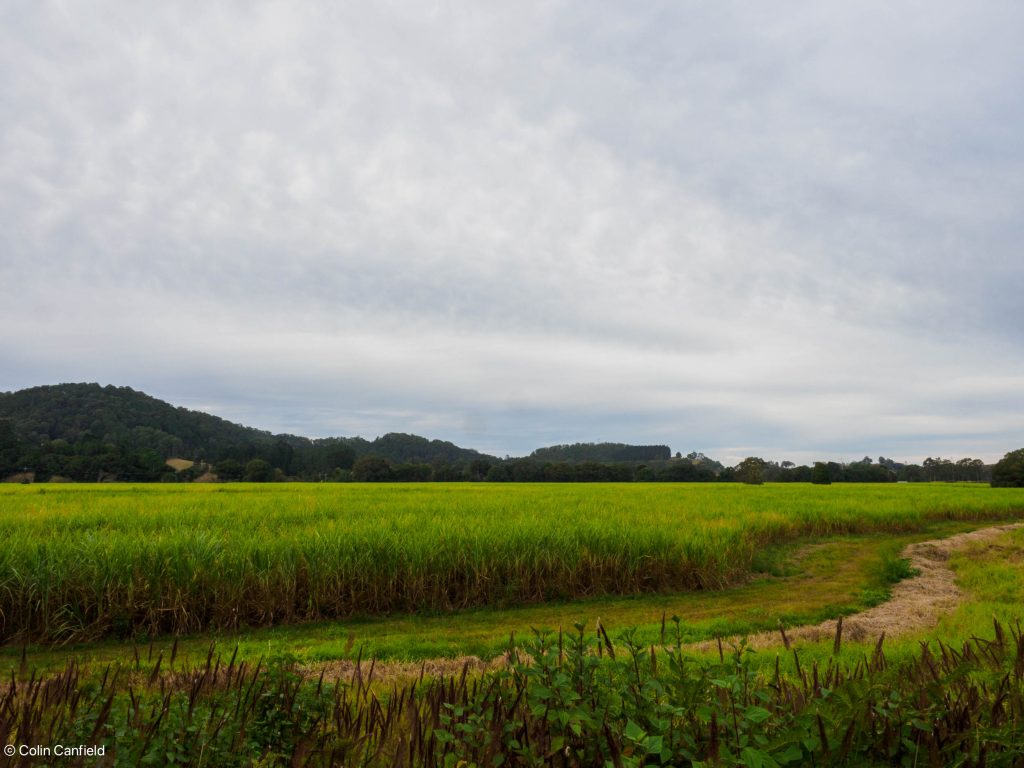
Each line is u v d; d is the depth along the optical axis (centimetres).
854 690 289
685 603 1205
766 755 251
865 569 1571
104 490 3338
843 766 285
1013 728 280
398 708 352
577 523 1510
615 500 2650
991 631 775
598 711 287
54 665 755
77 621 909
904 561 1608
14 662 782
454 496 2820
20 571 898
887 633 888
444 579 1149
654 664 322
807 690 350
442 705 325
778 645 791
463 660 764
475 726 289
